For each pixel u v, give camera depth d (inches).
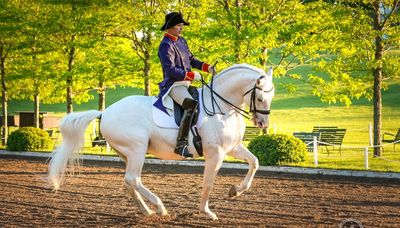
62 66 1086.4
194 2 858.1
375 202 449.7
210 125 364.2
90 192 505.0
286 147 679.1
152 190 519.5
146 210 381.1
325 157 815.1
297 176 613.0
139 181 374.6
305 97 2098.9
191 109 364.5
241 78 362.9
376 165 696.4
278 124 1514.5
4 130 1089.4
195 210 416.2
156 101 377.7
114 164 748.0
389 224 363.9
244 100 364.5
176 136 371.2
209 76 816.9
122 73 957.2
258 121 360.2
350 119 1579.7
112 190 517.3
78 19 962.1
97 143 949.8
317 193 497.0
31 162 780.0
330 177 603.2
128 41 1016.9
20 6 1029.2
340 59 812.0
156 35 863.7
